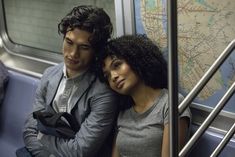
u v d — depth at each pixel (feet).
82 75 5.79
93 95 5.66
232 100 5.19
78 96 5.80
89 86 5.75
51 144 5.90
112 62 5.24
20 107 8.18
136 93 5.24
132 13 5.98
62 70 6.09
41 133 6.07
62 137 5.88
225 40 5.04
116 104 5.67
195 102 5.59
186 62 5.55
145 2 5.78
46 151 5.96
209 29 5.17
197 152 5.47
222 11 4.98
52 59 8.35
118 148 5.48
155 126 5.07
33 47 8.75
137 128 5.21
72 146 5.68
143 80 5.16
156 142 5.06
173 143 2.82
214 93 5.34
